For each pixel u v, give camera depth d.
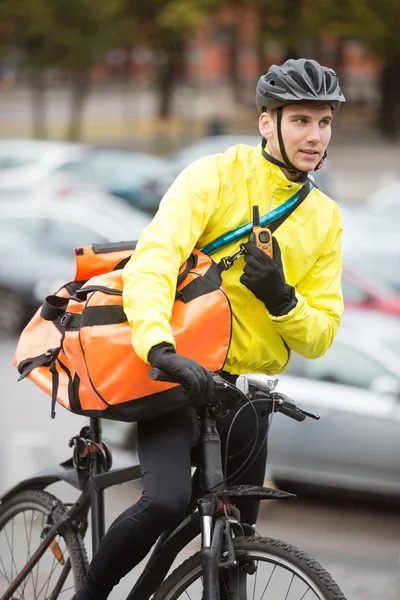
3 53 49.31
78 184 30.94
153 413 4.09
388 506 9.96
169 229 4.14
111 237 19.77
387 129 56.25
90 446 4.86
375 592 7.28
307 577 3.98
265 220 4.34
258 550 4.10
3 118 62.88
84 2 47.53
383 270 19.66
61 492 8.76
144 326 3.91
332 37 51.66
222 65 68.31
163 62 57.97
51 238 19.66
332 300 4.51
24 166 32.50
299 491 10.23
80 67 49.09
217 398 4.06
